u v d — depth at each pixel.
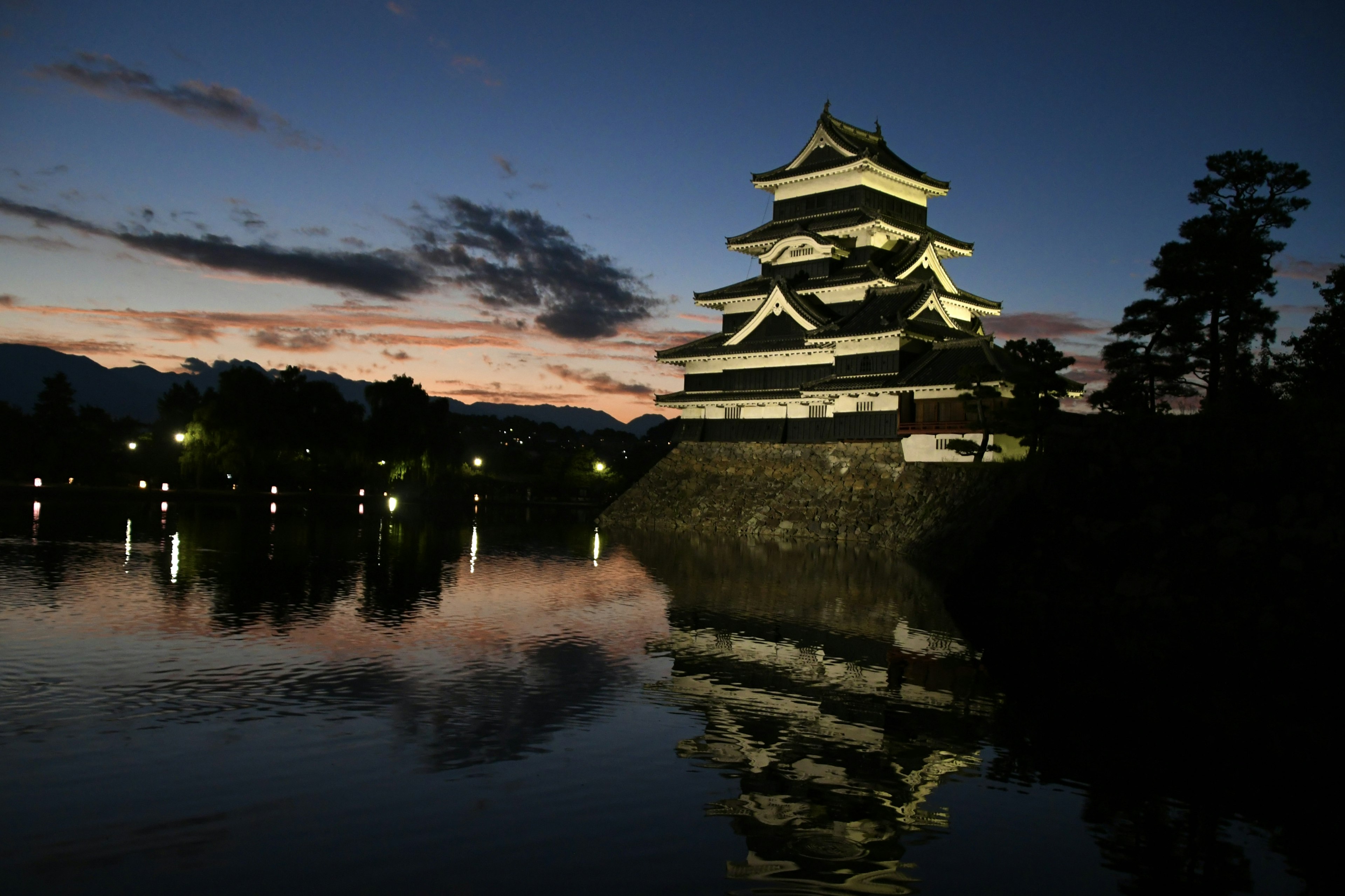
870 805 15.89
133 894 11.77
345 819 14.37
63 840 13.26
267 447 108.56
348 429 117.69
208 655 24.50
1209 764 18.36
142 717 18.98
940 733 20.00
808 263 83.12
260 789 15.41
